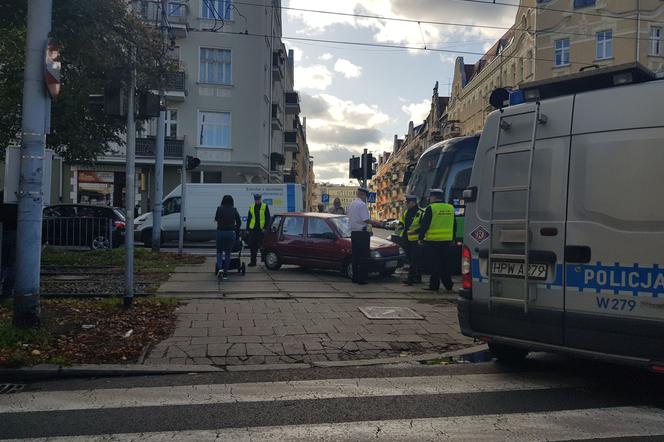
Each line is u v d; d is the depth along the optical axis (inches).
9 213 305.4
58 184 1241.4
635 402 185.3
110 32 390.3
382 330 288.0
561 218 190.7
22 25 385.1
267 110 1515.7
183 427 159.8
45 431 155.3
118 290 369.4
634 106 178.2
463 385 205.5
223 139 1342.3
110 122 590.2
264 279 450.9
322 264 487.2
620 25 1363.2
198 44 1318.9
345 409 177.5
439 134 2790.4
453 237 415.8
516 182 205.5
